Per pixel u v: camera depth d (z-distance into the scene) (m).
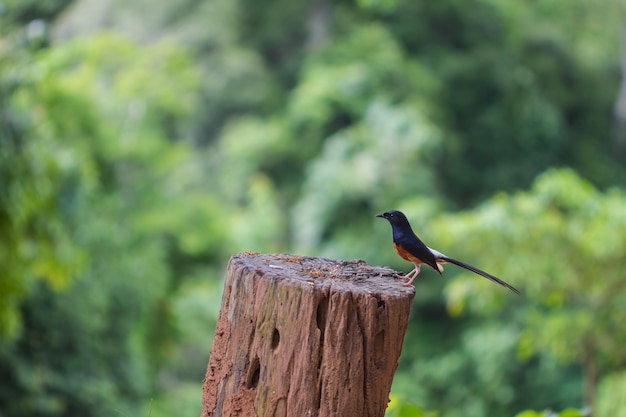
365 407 3.77
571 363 21.97
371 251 31.53
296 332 3.74
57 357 15.77
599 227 15.11
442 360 25.08
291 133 39.09
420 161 33.25
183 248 31.67
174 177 34.00
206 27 43.06
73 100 25.41
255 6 43.59
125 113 31.25
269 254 4.22
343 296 3.72
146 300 20.25
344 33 42.19
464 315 28.66
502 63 39.75
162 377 25.78
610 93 43.75
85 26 31.91
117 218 22.80
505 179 38.41
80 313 16.00
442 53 40.16
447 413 23.77
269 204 35.16
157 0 43.53
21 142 10.09
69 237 13.62
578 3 44.56
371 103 36.66
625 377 15.63
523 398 22.27
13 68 10.37
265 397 3.79
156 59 32.91
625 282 15.42
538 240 15.20
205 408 3.97
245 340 3.86
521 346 16.97
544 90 41.97
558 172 15.52
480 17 41.12
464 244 15.35
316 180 33.53
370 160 32.81
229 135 40.41
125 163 30.80
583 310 15.77
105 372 17.67
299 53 42.72
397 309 3.76
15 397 14.53
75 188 15.53
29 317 15.16
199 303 29.22
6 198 9.77
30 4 12.70
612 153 43.28
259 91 41.62
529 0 44.09
